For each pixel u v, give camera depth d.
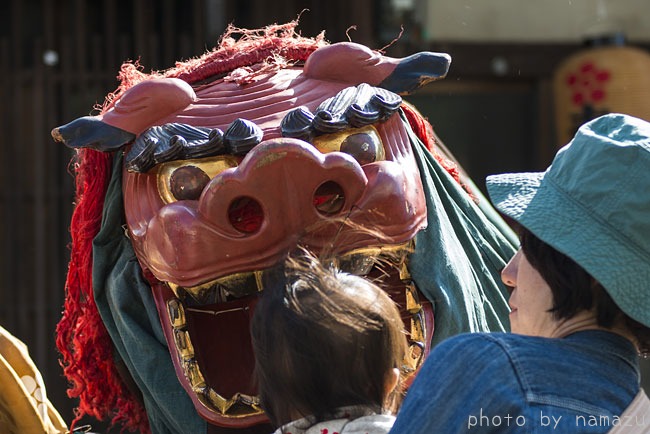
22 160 7.23
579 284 1.80
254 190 2.14
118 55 7.27
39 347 7.12
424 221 2.37
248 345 2.41
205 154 2.30
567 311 1.83
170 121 2.42
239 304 2.43
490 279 2.76
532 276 1.92
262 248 2.20
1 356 2.46
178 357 2.40
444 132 8.27
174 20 7.37
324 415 1.82
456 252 2.61
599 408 1.71
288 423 1.85
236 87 2.50
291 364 1.81
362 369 1.80
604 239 1.77
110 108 2.59
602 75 7.46
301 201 2.17
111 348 2.65
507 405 1.71
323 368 1.79
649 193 1.76
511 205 1.88
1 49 7.19
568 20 8.07
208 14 7.28
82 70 7.15
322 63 2.53
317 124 2.29
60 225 7.22
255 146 2.23
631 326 1.81
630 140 1.81
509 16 8.04
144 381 2.46
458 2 7.93
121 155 2.57
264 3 7.23
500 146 8.29
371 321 1.82
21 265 7.19
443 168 2.83
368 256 2.28
